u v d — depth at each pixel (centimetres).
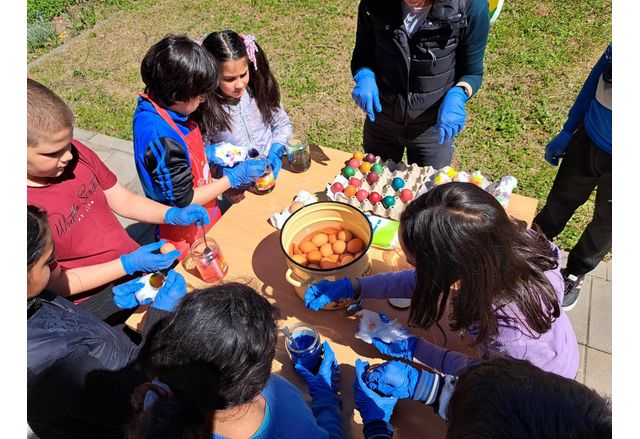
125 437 111
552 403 74
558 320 136
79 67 536
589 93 208
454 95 221
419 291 122
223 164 231
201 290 96
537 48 446
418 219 113
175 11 614
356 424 133
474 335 137
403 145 268
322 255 162
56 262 172
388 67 224
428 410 133
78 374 121
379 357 147
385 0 202
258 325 91
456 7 195
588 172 212
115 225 201
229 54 207
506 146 365
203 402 89
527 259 123
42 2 641
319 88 450
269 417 103
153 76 179
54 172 159
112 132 435
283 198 210
